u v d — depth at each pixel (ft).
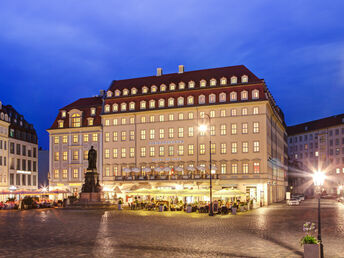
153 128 290.76
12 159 316.81
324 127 489.26
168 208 200.95
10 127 314.96
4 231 101.30
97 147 305.12
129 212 182.70
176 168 267.39
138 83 314.14
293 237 89.20
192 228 109.09
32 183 347.15
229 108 272.10
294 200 254.27
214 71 294.25
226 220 136.98
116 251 69.97
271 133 295.48
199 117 278.87
